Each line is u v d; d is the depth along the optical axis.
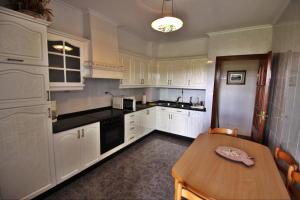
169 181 2.26
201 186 1.08
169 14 2.52
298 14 1.66
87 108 2.94
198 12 2.44
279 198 0.98
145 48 4.23
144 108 3.71
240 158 1.44
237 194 1.01
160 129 4.26
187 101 4.43
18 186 1.58
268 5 2.16
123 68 3.10
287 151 1.74
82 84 2.43
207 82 3.52
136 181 2.25
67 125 2.11
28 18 1.55
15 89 1.50
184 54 4.23
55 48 2.06
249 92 4.18
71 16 2.40
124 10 2.45
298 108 1.52
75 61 2.35
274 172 1.26
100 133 2.53
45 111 1.76
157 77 4.40
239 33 3.09
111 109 3.38
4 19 1.40
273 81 2.54
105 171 2.48
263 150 1.66
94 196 1.94
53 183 1.91
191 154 1.55
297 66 1.60
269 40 2.85
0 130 1.43
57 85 2.09
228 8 2.29
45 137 1.78
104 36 2.70
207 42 3.86
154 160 2.86
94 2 2.23
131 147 3.41
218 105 4.55
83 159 2.27
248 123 4.26
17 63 1.50
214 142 1.86
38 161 1.73
